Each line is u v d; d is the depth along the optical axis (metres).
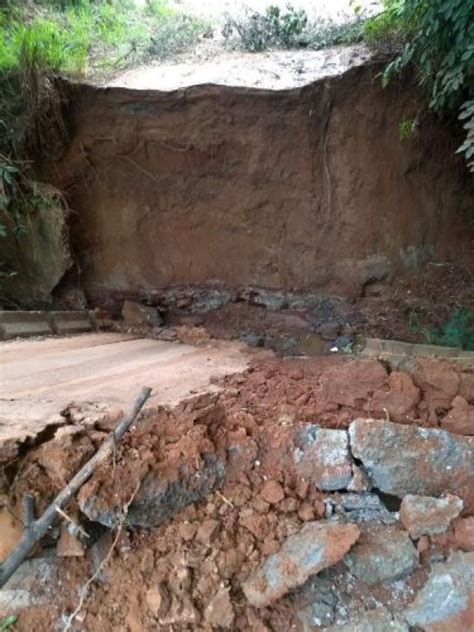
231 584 2.55
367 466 2.99
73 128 7.02
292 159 7.08
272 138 6.97
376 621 2.47
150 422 2.88
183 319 7.56
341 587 2.59
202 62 7.50
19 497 2.41
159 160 7.27
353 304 7.31
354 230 7.25
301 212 7.35
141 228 7.65
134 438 2.75
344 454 2.99
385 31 6.62
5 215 6.74
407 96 6.67
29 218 6.86
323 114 6.79
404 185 7.16
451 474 2.96
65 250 7.08
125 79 7.02
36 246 7.00
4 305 6.84
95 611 2.43
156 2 10.15
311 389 3.66
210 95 6.70
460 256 7.39
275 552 2.65
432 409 3.33
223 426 3.06
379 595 2.59
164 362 4.52
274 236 7.51
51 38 7.04
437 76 5.30
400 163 7.05
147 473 2.61
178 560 2.54
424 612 2.47
